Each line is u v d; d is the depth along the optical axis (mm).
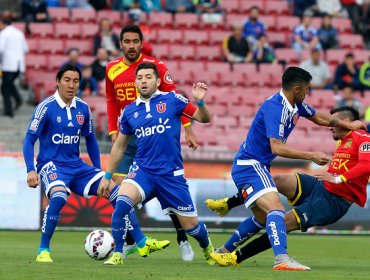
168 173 33031
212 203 33812
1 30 74062
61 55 79625
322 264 36438
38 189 57906
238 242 33688
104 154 58094
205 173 58500
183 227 33844
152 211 57844
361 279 28406
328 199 32906
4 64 73000
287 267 30812
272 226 30984
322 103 78312
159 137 32812
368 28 90812
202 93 31969
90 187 35250
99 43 77500
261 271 30547
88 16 84188
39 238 51000
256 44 81938
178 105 32938
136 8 83438
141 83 32656
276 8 89938
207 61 81688
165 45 82188
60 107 35125
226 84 79562
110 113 39094
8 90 73250
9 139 65438
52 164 35062
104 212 57719
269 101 31625
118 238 32812
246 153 32000
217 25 85812
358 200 33219
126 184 32844
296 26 87750
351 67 79688
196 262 35469
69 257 37375
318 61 80125
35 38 80812
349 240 54062
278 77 80625
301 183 33000
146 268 31625
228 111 75750
